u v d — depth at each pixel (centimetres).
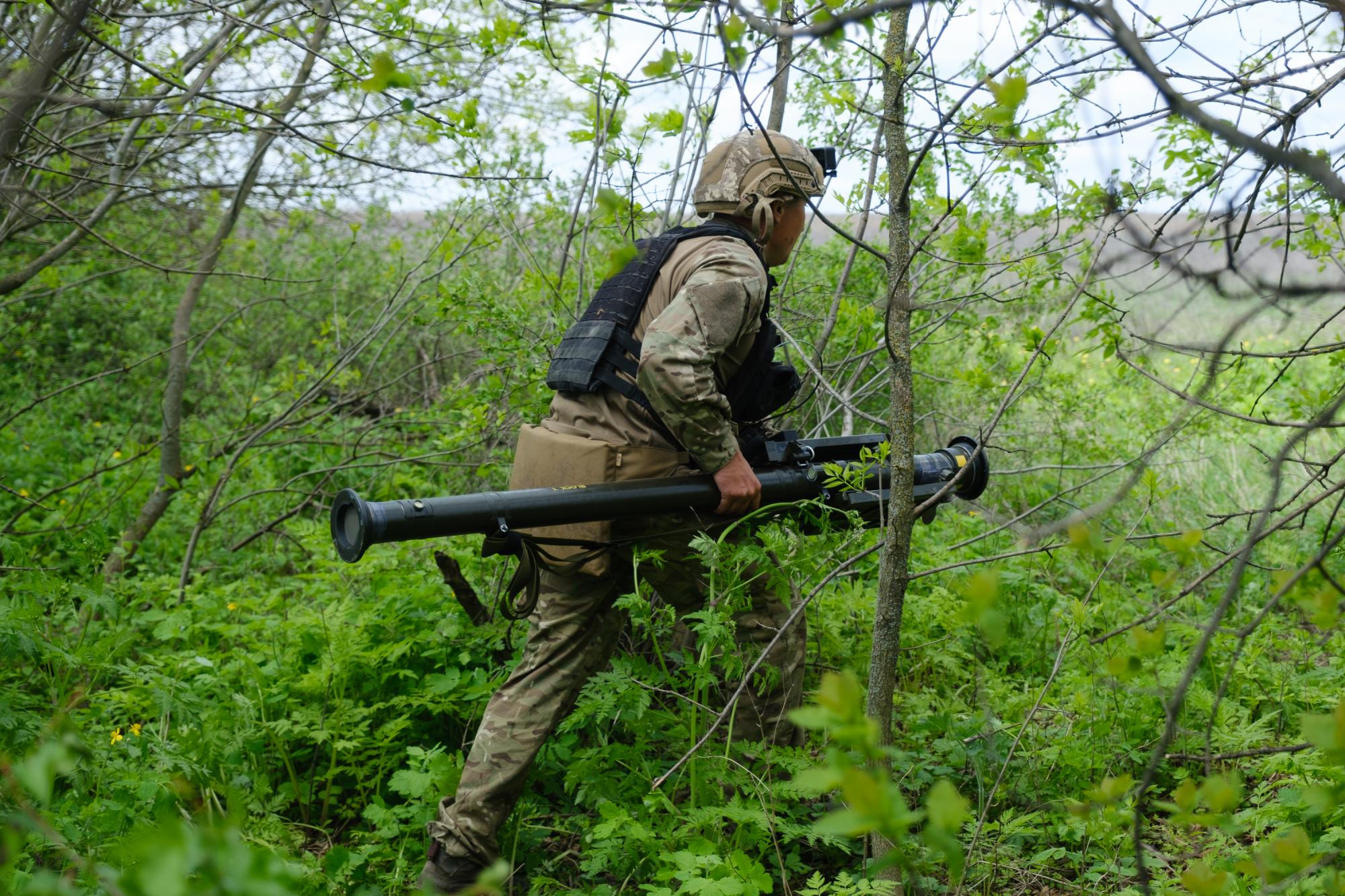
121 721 310
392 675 340
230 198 561
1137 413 603
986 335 452
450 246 468
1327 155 204
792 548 273
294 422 595
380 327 541
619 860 248
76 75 365
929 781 282
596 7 163
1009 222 420
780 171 269
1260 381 446
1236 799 139
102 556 311
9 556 306
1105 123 187
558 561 254
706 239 260
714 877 217
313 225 721
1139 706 299
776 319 422
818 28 121
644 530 262
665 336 241
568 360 266
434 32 378
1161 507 501
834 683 102
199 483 585
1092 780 281
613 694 252
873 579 375
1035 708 248
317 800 307
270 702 318
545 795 305
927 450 534
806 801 276
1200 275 170
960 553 447
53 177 461
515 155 452
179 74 402
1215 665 335
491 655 350
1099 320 275
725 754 256
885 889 216
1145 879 139
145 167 520
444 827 252
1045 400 526
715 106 309
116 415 823
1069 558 406
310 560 515
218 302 895
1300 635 358
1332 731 114
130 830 226
